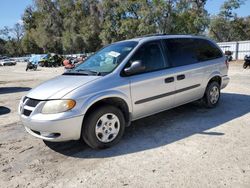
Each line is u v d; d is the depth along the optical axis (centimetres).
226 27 4991
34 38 7738
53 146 485
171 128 543
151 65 518
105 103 458
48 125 407
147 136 506
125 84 469
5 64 5100
